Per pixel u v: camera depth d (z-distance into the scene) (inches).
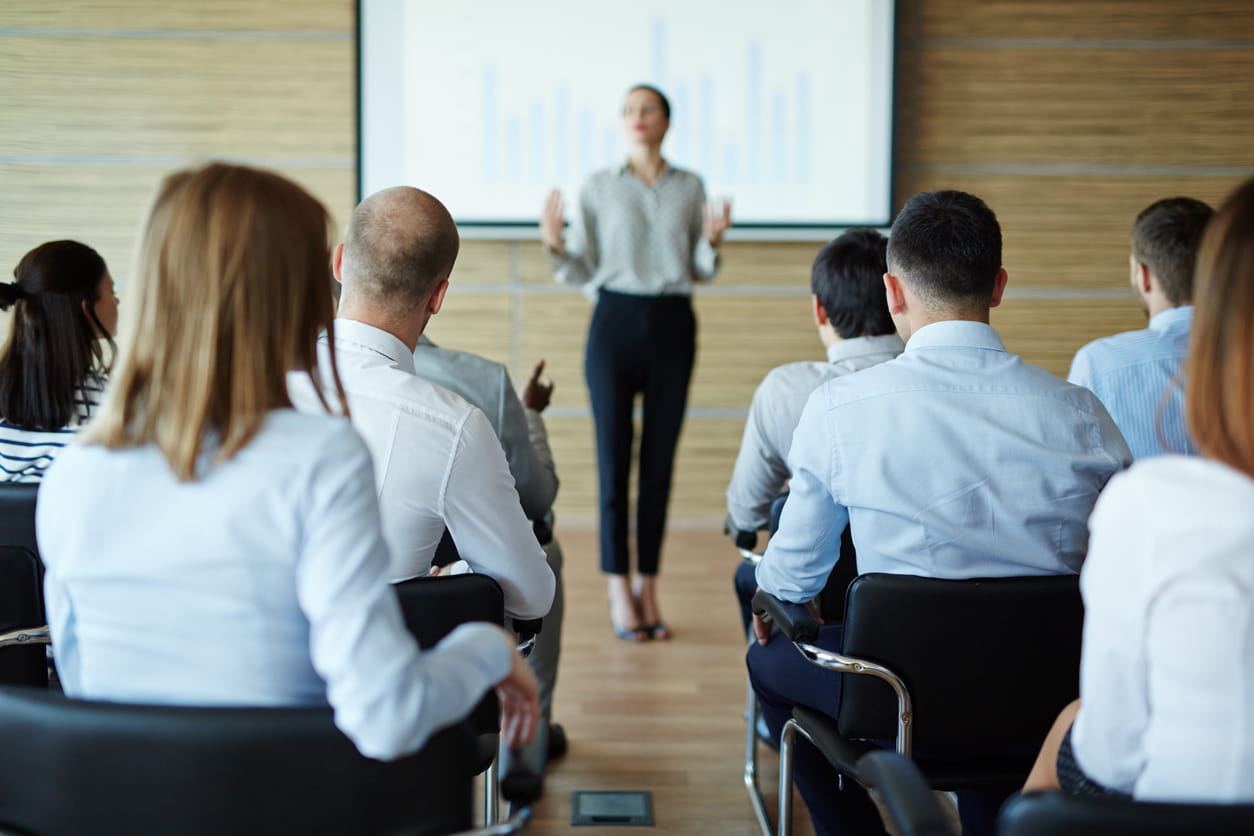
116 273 193.6
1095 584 37.9
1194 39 195.0
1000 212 199.2
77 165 191.5
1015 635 59.2
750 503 98.3
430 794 39.5
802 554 68.2
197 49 191.0
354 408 63.3
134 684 39.8
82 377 83.0
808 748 78.2
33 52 189.0
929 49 195.8
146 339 39.6
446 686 38.6
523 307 199.8
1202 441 37.4
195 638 39.4
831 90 195.0
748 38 194.2
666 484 151.2
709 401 203.3
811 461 65.9
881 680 61.2
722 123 195.8
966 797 75.7
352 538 38.3
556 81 194.7
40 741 37.6
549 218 149.6
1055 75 195.9
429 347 86.0
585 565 180.9
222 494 38.7
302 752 37.6
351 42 192.5
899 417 63.9
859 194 197.2
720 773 106.9
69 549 39.8
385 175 195.2
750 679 81.0
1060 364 202.7
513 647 43.4
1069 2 194.2
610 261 151.0
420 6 192.1
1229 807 34.2
